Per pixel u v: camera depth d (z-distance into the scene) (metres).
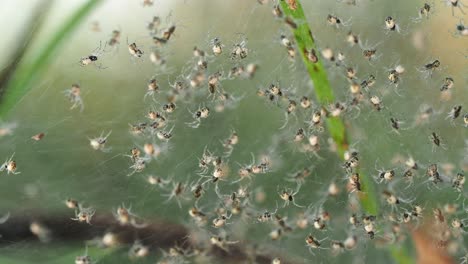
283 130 0.25
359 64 0.25
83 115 0.25
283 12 0.22
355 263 0.24
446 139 0.25
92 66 0.25
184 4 0.25
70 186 0.24
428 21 0.26
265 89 0.25
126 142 0.25
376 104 0.24
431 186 0.24
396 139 0.25
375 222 0.23
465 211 0.24
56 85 0.25
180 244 0.23
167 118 0.25
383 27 0.26
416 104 0.25
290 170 0.25
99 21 0.25
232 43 0.25
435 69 0.25
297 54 0.25
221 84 0.25
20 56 0.22
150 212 0.24
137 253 0.23
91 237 0.23
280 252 0.24
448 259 0.24
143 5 0.24
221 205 0.24
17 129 0.25
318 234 0.25
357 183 0.23
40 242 0.23
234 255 0.24
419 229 0.24
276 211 0.25
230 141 0.25
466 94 0.26
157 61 0.24
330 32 0.25
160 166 0.25
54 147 0.25
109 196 0.24
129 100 0.25
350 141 0.23
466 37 0.26
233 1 0.25
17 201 0.23
